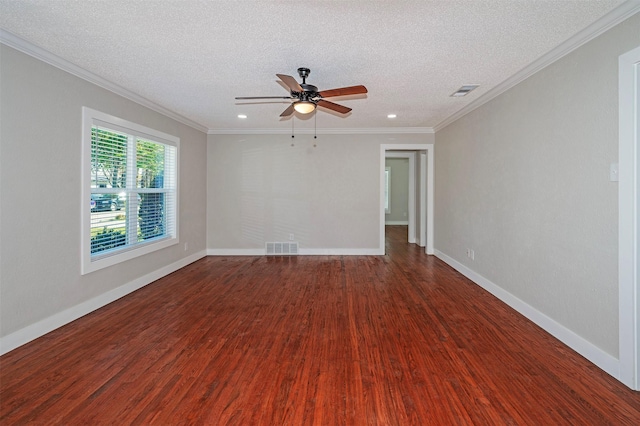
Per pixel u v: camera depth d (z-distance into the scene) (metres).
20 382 2.08
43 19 2.21
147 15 2.16
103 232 3.60
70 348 2.54
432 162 6.05
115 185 3.76
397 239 8.22
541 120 2.92
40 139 2.74
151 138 4.33
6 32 2.38
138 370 2.23
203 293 3.93
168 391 2.00
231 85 3.55
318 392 2.01
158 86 3.58
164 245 4.66
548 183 2.83
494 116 3.77
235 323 3.04
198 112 4.72
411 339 2.71
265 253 6.18
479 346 2.59
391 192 11.34
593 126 2.32
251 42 2.53
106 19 2.21
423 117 5.08
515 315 3.23
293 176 6.14
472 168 4.40
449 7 2.04
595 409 1.85
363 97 3.96
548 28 2.30
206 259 5.82
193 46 2.61
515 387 2.05
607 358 2.21
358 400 1.93
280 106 4.39
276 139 6.11
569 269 2.58
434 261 5.66
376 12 2.10
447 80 3.37
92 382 2.09
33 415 1.78
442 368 2.27
